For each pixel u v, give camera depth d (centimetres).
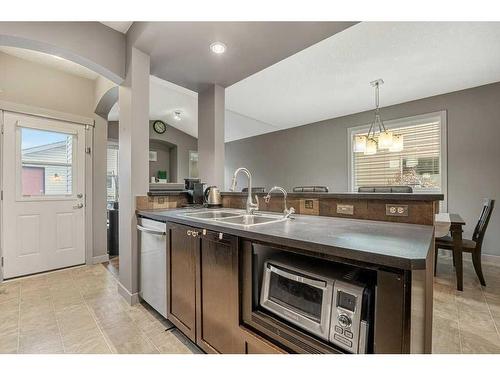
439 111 385
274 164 632
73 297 235
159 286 192
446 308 215
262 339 113
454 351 157
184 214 194
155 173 712
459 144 367
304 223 147
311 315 103
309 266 110
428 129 399
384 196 151
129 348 159
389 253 78
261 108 464
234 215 204
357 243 92
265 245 114
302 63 305
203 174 319
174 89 443
